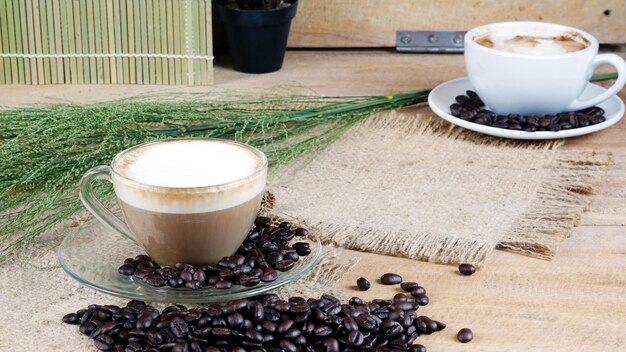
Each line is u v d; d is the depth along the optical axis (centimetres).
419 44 130
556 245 88
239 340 76
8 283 83
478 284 84
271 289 80
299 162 101
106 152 94
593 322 80
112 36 118
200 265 83
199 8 117
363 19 129
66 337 78
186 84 119
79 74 119
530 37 108
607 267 86
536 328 79
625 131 108
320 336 76
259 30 119
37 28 117
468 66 108
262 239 84
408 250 87
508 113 108
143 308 79
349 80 121
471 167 101
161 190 79
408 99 113
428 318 79
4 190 91
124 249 84
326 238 89
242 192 81
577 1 128
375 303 80
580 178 98
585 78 105
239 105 109
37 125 94
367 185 97
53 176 92
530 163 101
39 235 89
